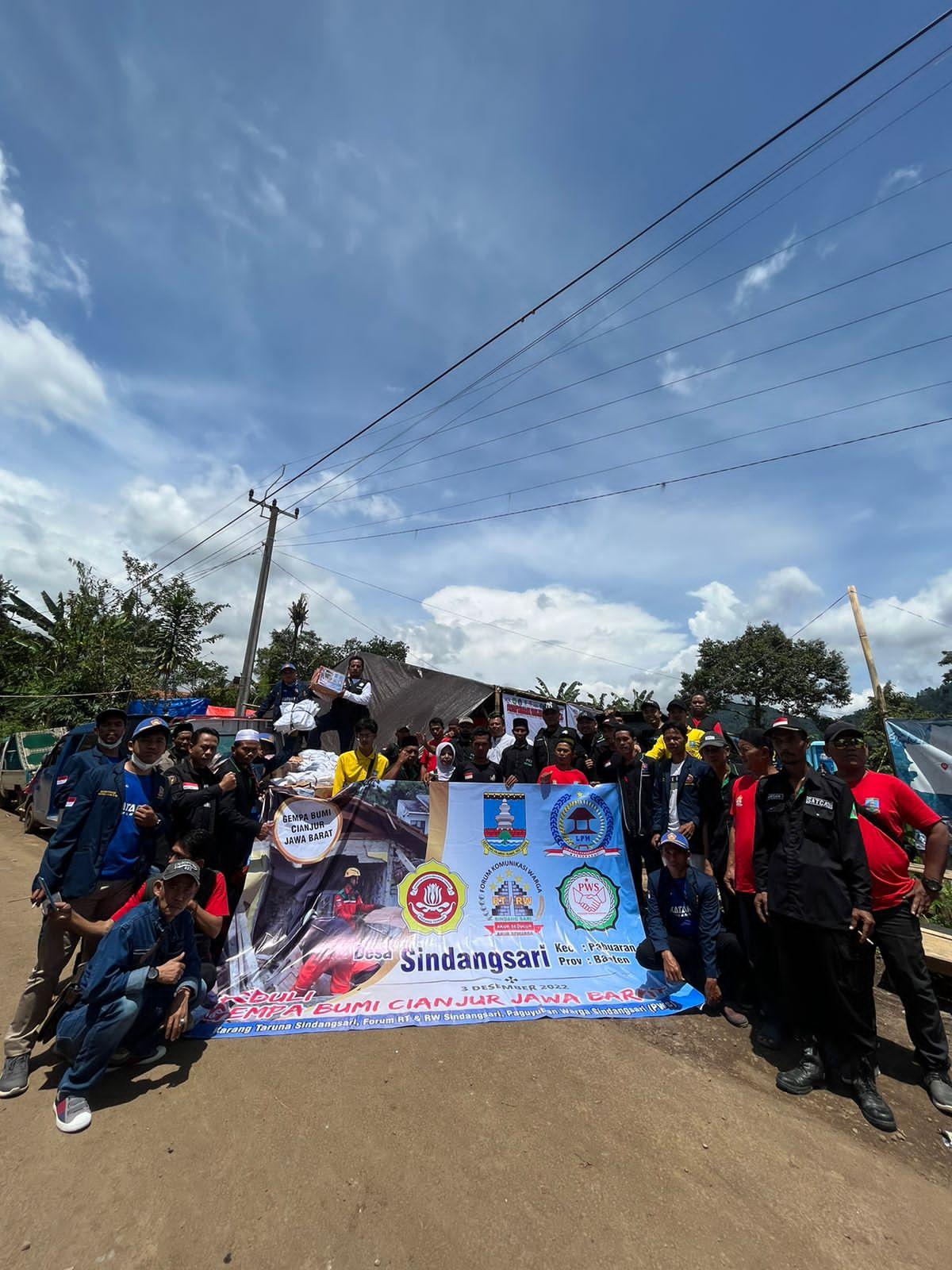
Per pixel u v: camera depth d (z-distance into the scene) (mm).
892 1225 2232
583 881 4793
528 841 4836
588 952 4441
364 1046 3336
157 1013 3084
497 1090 2973
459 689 12031
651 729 6949
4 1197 2193
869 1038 3084
